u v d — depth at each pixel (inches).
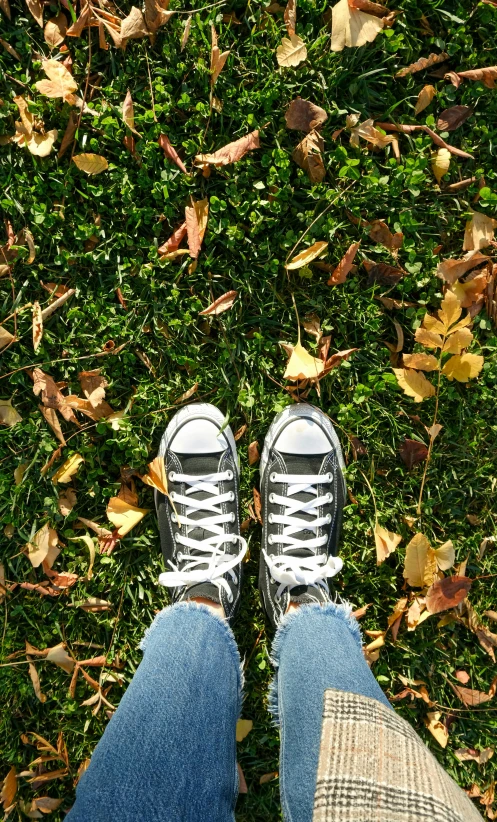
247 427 62.5
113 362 60.7
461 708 63.2
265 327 61.2
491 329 62.2
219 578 58.4
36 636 61.7
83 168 57.2
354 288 60.6
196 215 58.0
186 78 58.8
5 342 59.4
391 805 34.7
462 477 63.1
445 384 61.7
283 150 58.8
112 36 56.7
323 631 51.3
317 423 61.3
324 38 57.7
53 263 60.1
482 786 63.5
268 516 61.9
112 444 61.1
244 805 61.2
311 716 44.8
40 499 61.0
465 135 61.2
